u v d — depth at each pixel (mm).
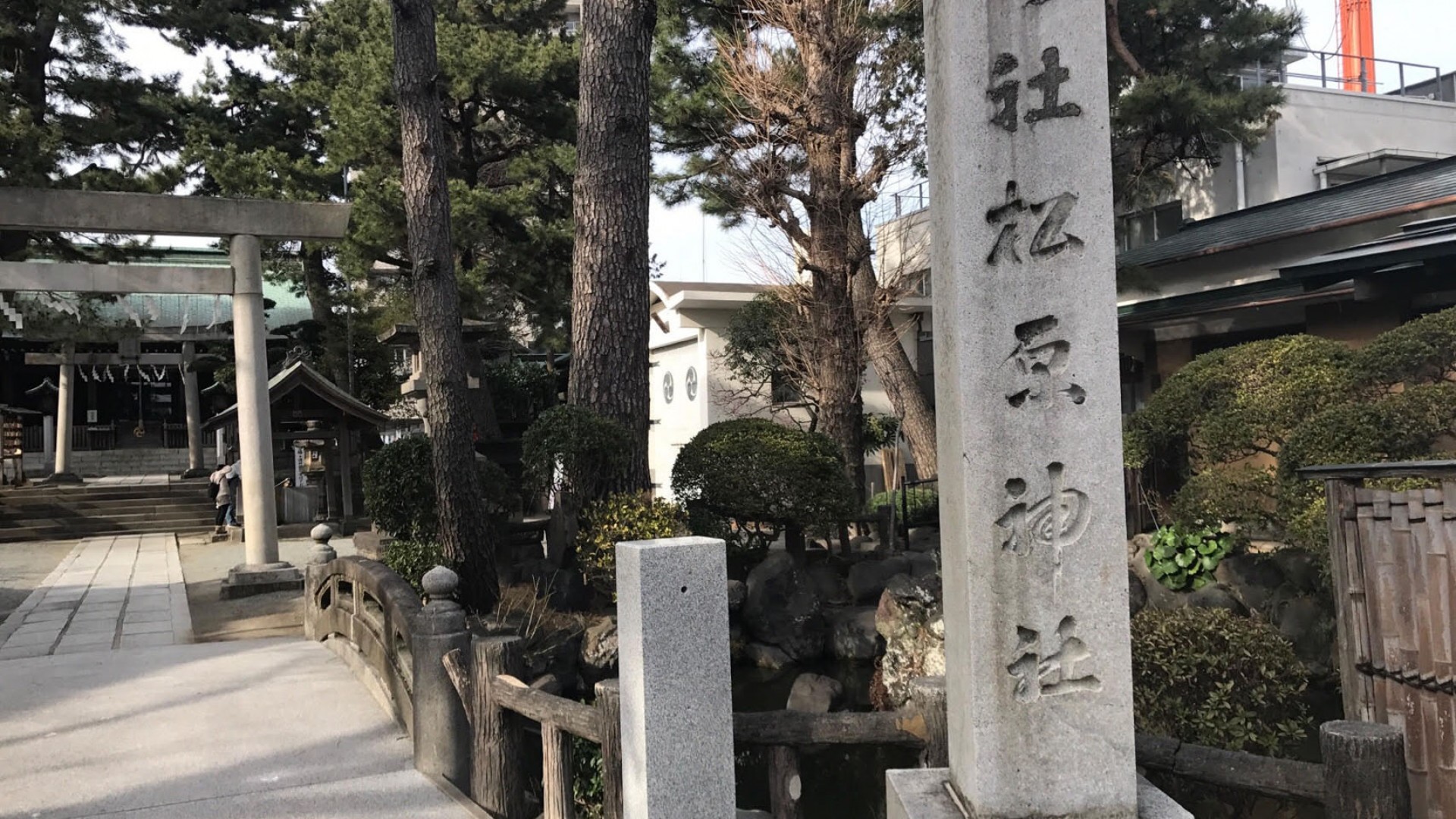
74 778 4684
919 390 14547
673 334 19625
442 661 4781
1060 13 2779
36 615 9703
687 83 15117
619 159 9562
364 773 4766
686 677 3348
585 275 9602
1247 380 8492
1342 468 4781
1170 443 9484
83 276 10992
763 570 9891
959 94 2789
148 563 14102
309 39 19219
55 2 15688
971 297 2762
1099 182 2775
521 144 18703
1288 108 16484
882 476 19703
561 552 9555
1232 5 13336
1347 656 4805
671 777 3287
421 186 8703
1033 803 2676
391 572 6328
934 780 3059
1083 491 2734
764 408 17203
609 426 8977
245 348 11461
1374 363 7664
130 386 31406
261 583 11109
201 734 5379
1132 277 13281
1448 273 8695
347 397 17875
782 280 14586
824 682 8461
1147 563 8211
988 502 2729
